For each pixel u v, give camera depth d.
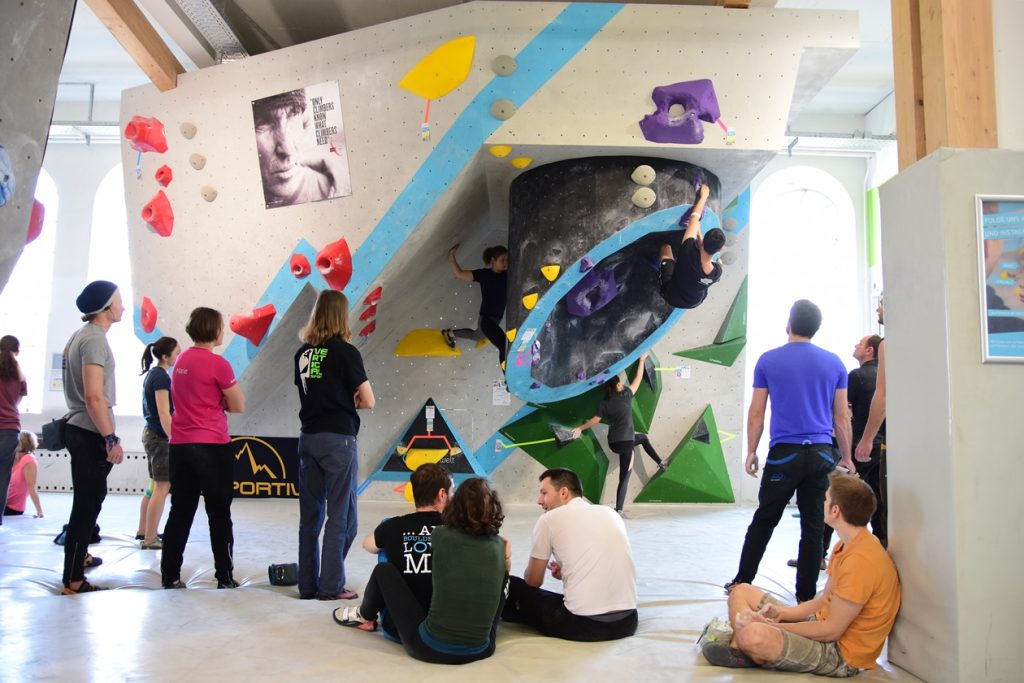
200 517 6.56
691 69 5.29
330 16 6.63
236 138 6.11
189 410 4.11
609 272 6.20
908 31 3.25
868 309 8.97
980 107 3.05
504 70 5.25
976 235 2.91
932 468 2.92
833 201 9.27
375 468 7.82
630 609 3.41
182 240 6.44
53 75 2.75
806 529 3.87
